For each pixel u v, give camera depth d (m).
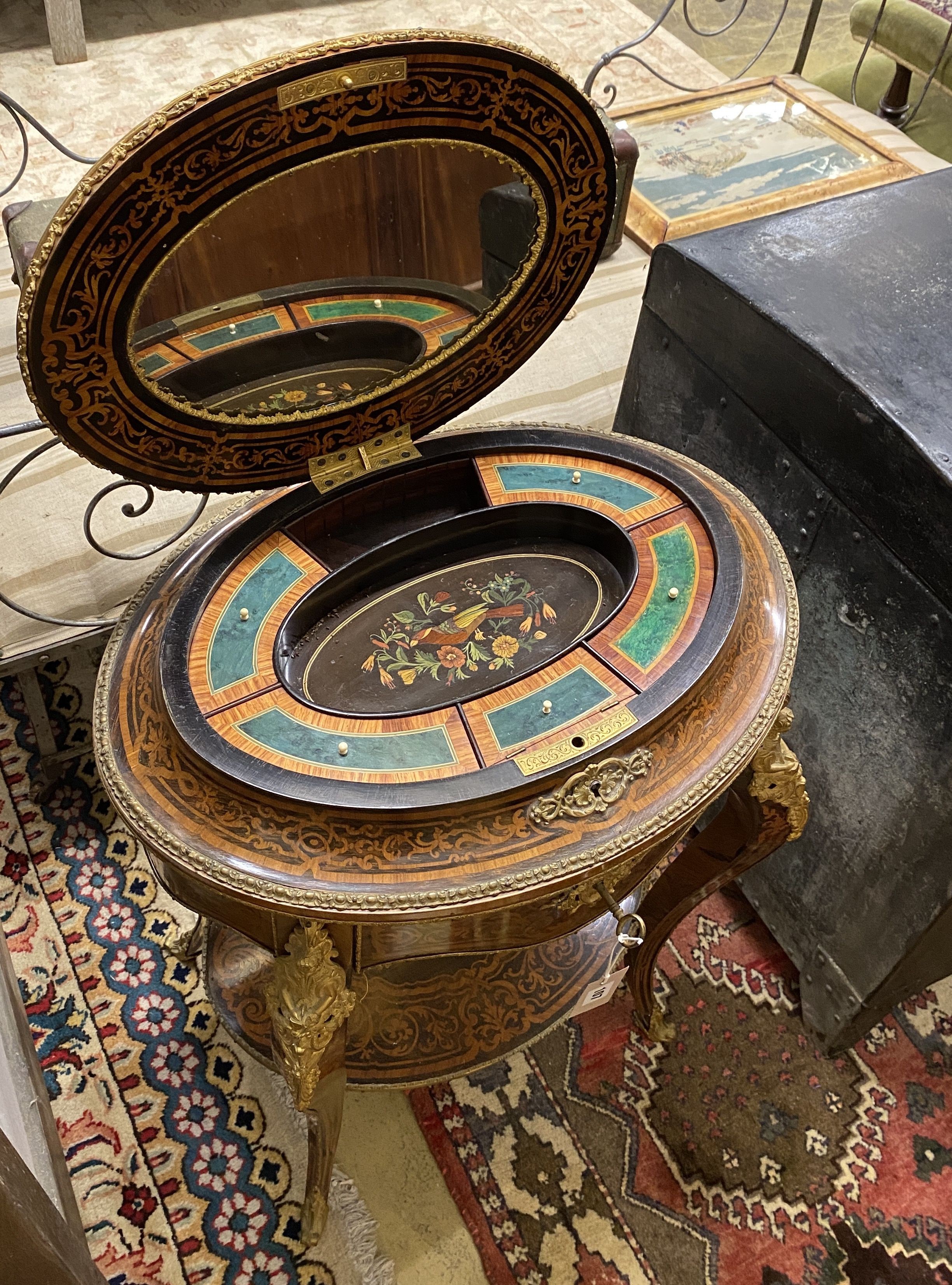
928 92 3.04
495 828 1.01
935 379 1.30
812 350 1.33
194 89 0.86
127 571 1.69
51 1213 1.00
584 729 1.06
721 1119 1.60
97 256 0.89
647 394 1.75
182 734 1.03
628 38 3.51
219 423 1.11
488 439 1.33
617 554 1.26
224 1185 1.50
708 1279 1.45
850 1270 1.46
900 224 1.57
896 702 1.37
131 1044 1.63
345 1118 1.58
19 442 1.82
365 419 1.24
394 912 0.97
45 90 2.96
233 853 0.99
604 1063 1.65
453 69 0.96
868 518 1.33
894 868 1.44
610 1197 1.52
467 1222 1.49
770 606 1.22
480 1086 1.62
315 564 1.20
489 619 1.23
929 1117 1.62
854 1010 1.59
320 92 0.91
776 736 1.20
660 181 2.58
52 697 2.03
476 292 1.19
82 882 1.81
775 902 1.74
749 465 1.56
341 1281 1.42
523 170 1.08
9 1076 1.26
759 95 2.97
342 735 1.05
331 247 1.04
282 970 1.04
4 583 1.66
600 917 1.52
